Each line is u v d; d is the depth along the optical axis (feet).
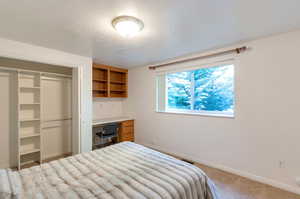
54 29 5.99
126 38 6.91
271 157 6.74
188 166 4.93
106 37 6.79
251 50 7.23
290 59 6.27
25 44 7.48
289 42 6.29
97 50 8.61
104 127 11.50
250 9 4.72
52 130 10.46
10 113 8.75
